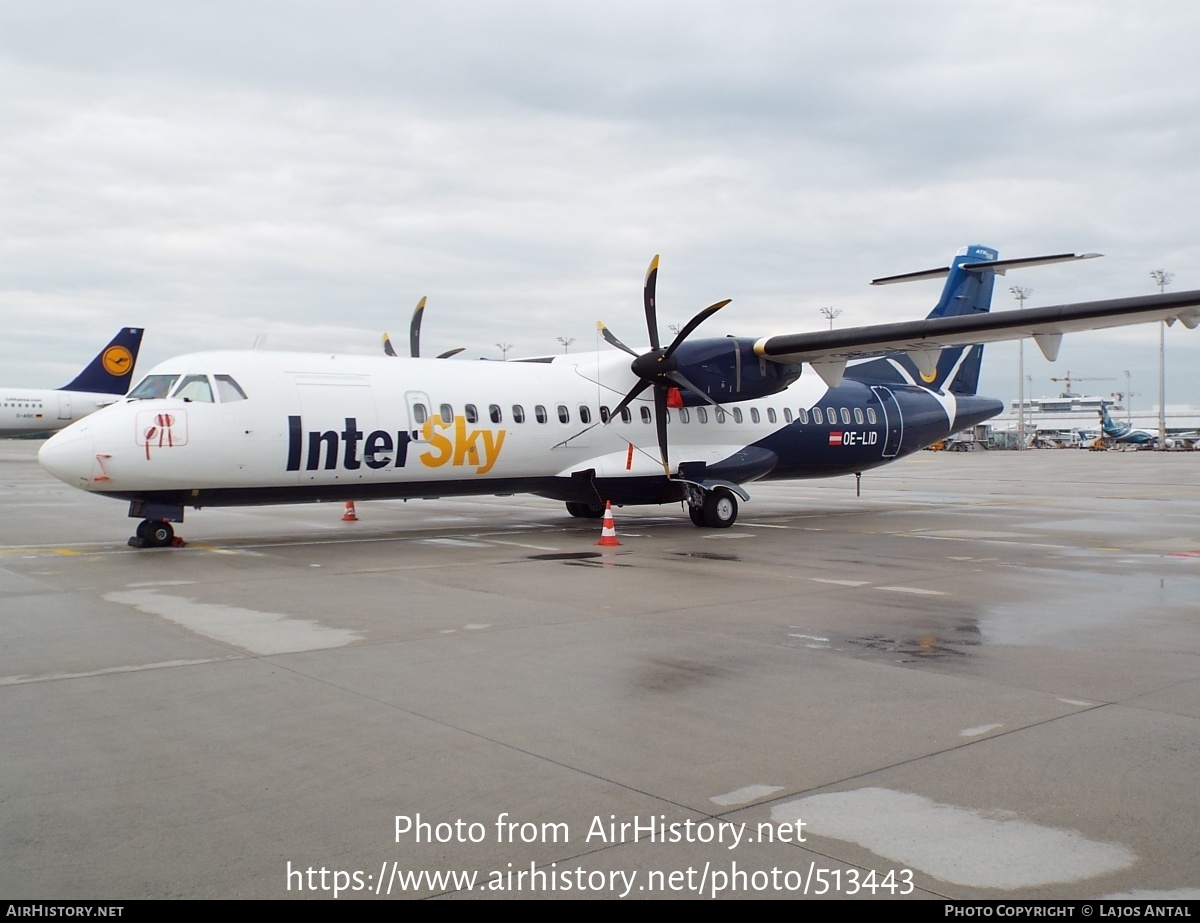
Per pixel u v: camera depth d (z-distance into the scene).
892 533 17.19
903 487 33.28
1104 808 4.48
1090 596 10.32
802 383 20.52
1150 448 92.69
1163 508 23.30
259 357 14.58
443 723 5.71
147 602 9.63
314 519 19.81
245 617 8.87
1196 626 8.71
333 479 14.73
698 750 5.27
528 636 8.12
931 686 6.59
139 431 13.21
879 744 5.37
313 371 14.80
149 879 3.77
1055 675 6.90
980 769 4.98
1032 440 102.62
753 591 10.54
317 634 8.15
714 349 17.77
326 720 5.76
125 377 51.75
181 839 4.12
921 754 5.21
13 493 28.20
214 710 5.94
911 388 22.44
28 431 48.91
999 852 4.04
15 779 4.79
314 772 4.91
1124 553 14.26
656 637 8.10
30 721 5.71
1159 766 5.02
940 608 9.55
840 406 20.72
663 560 13.16
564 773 4.91
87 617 8.84
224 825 4.27
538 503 25.22
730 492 17.98
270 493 14.45
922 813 4.43
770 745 5.35
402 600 9.83
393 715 5.86
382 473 15.12
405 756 5.15
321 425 14.41
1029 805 4.51
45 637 7.98
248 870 3.85
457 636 8.10
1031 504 24.77
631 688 6.50
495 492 16.88
